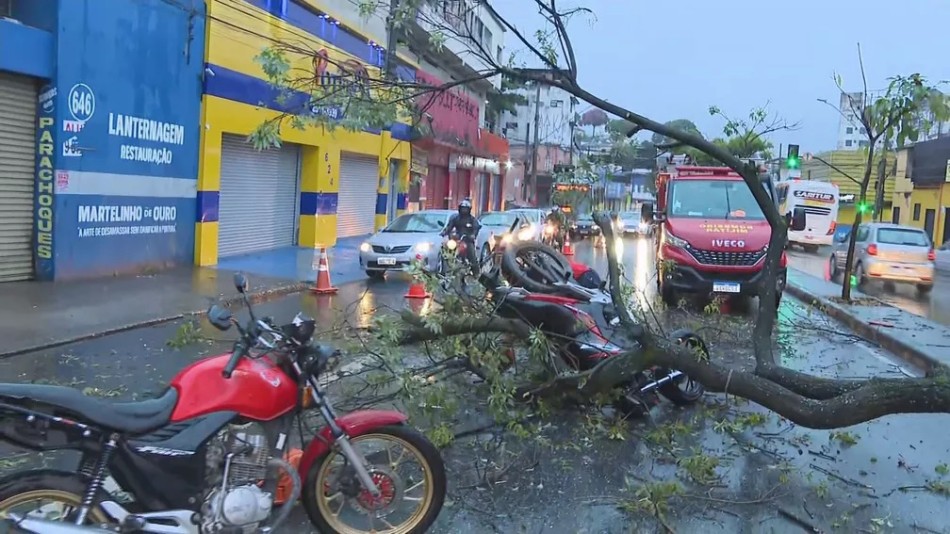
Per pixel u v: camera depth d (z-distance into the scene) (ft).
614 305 21.91
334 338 29.04
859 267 67.77
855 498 17.37
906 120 32.04
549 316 22.20
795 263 100.32
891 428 22.89
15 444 11.41
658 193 59.72
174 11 52.24
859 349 36.35
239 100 59.93
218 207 58.80
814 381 20.15
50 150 42.32
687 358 19.84
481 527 15.28
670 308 47.01
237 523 12.23
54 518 12.07
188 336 27.17
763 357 20.97
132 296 40.96
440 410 21.44
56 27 41.78
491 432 20.76
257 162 67.56
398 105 22.48
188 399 12.27
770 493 17.47
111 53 46.24
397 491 14.08
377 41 85.92
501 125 199.11
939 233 136.36
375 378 21.16
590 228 115.03
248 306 13.01
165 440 12.05
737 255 44.96
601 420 22.07
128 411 11.93
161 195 52.39
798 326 41.96
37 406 11.37
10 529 11.32
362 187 92.02
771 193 51.65
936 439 21.95
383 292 50.49
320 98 21.08
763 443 21.09
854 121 62.03
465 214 56.13
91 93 44.68
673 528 15.51
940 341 35.76
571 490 17.30
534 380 22.75
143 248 50.80
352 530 14.14
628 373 20.17
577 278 28.45
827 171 194.59
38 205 42.60
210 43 55.88
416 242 56.59
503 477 17.92
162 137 51.98
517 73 21.02
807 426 18.76
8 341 29.30
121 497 12.92
